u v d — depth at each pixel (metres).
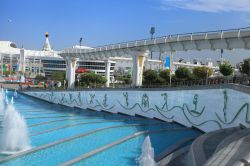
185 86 39.88
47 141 31.22
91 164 23.64
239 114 29.97
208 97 35.50
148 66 127.44
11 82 126.44
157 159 24.91
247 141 20.95
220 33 36.81
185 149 26.83
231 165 15.20
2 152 26.81
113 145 29.17
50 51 194.00
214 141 24.22
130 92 50.31
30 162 23.91
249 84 34.41
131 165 23.52
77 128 38.94
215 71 123.56
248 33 33.66
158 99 45.03
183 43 43.06
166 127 39.28
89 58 66.94
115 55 58.72
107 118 47.31
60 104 66.12
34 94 76.50
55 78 120.81
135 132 36.34
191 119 38.50
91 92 57.94
